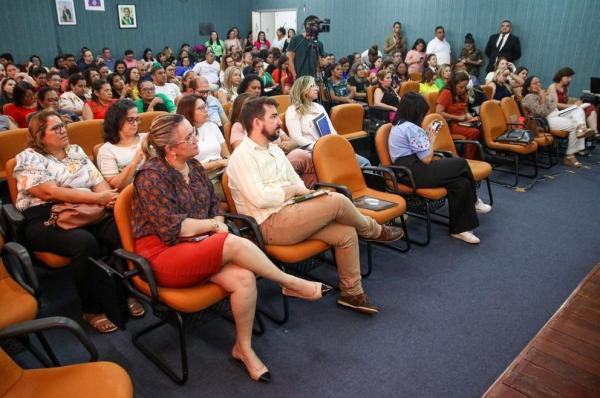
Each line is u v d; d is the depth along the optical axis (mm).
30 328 1288
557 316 1703
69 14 9273
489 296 2453
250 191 2098
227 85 4957
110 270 1762
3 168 2787
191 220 1812
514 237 3188
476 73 7895
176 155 1843
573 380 1413
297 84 3363
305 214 2066
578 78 6930
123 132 2508
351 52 9891
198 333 2146
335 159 2723
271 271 1856
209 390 1785
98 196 2162
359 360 1956
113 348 2035
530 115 4867
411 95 3033
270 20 11602
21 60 8828
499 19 7566
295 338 2104
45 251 2094
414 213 3525
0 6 8422
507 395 1364
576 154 5449
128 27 10172
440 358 1969
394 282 2596
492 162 4949
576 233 3246
